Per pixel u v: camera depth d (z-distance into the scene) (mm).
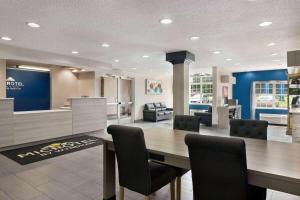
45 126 5195
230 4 2455
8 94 6801
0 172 3305
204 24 3133
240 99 9852
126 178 2074
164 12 2705
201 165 1592
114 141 2094
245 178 1436
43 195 2564
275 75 8992
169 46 4582
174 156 1863
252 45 4438
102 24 3162
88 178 3082
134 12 2707
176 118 3258
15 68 6934
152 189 1940
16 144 4633
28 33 3625
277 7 2527
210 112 8438
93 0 2365
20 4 2461
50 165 3629
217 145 1432
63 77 8266
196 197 1685
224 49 4871
